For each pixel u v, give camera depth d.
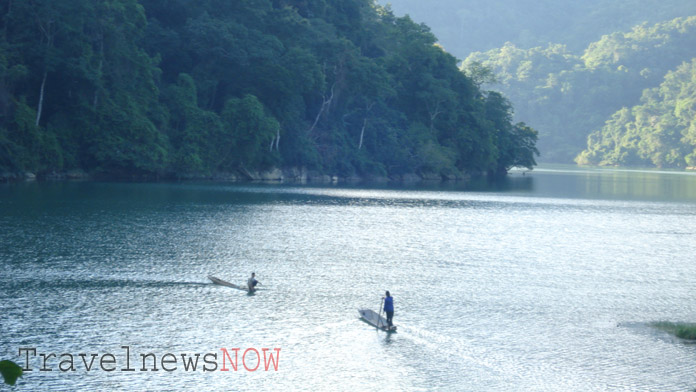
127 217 76.31
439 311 42.91
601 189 161.38
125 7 132.88
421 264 57.72
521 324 40.50
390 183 162.88
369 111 173.25
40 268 49.72
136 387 30.16
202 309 41.38
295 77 150.38
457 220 88.94
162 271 50.75
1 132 114.00
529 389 30.89
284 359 33.78
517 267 57.78
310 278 50.69
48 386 29.88
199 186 123.75
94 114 127.50
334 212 92.06
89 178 128.00
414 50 185.38
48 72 124.38
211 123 139.62
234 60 148.38
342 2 190.25
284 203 100.38
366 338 37.19
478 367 33.38
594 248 69.00
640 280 53.62
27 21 120.88
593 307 44.75
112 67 132.12
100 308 40.56
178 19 158.88
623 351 35.91
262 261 56.09
